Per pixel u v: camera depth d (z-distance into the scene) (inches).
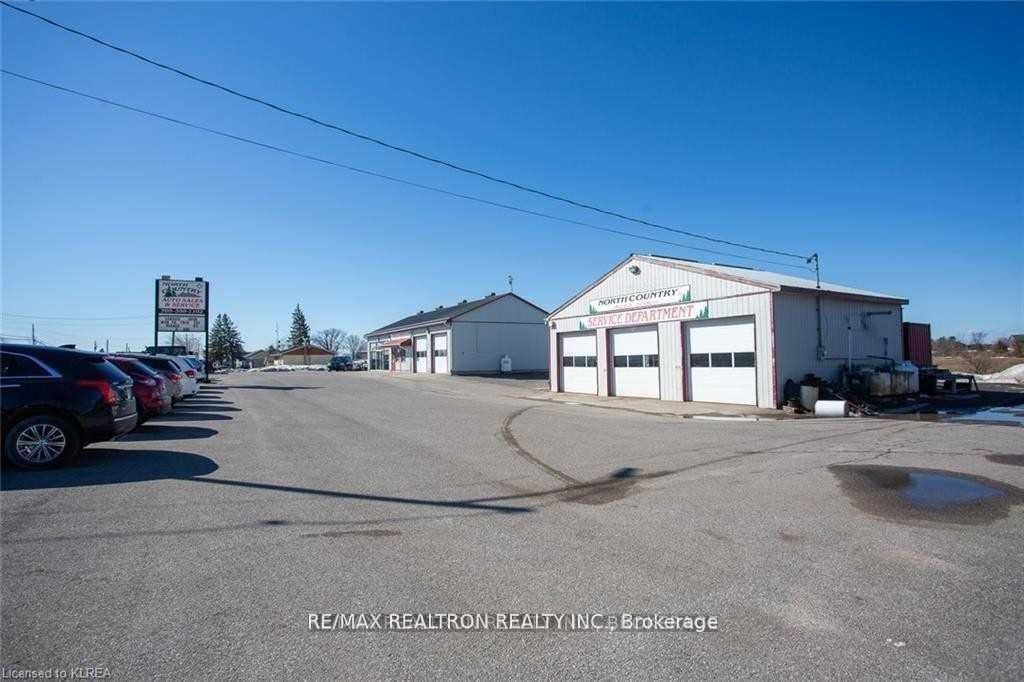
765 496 280.8
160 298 1598.2
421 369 1851.6
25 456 331.6
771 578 181.2
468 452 410.3
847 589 172.6
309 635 145.6
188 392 858.8
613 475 336.8
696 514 252.4
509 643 142.4
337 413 660.7
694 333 805.2
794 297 737.6
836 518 243.3
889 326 911.0
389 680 126.6
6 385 330.6
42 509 253.4
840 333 802.2
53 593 168.1
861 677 126.6
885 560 195.5
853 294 805.2
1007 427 515.8
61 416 337.7
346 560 197.5
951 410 679.1
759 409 697.0
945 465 347.3
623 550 207.9
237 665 131.6
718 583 177.8
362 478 324.8
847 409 637.3
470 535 225.6
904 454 385.4
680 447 429.1
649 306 865.5
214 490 291.6
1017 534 220.8
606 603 164.6
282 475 328.8
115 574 182.7
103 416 347.9
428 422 578.2
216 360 4808.1
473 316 1658.5
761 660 134.1
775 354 703.1
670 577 182.9
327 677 127.3
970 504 262.7
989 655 135.2
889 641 141.9
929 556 198.7
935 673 128.1
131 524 233.9
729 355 757.9
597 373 962.1
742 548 208.5
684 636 145.6
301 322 5349.4
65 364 344.8
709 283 779.4
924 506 260.1
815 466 348.8
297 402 807.1
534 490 300.8
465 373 1638.8
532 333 1756.9
